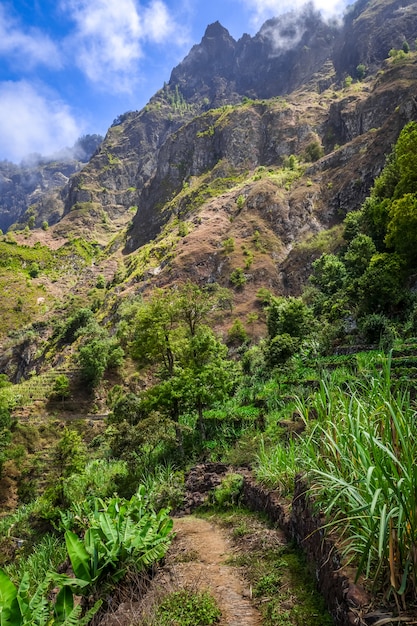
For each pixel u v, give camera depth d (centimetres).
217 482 1038
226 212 8506
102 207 17700
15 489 3272
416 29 13750
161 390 1800
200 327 2130
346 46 15162
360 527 325
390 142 6825
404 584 257
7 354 8562
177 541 708
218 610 411
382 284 2177
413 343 1602
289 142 10725
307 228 7269
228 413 1755
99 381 4816
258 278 6538
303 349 2205
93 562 494
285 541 553
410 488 280
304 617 363
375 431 351
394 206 2558
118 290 8069
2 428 3750
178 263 7169
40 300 10756
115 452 1662
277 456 750
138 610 430
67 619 384
